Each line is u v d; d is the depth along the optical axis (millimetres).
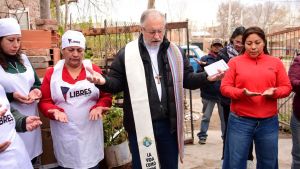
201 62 5664
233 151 4062
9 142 2848
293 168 4375
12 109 3203
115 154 4727
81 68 3633
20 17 8047
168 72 3482
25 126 3072
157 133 3547
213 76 3398
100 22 10094
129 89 3471
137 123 3479
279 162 5680
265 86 3855
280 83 3895
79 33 3537
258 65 3895
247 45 3881
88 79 3285
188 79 3578
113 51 7027
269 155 4023
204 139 6965
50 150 4074
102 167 4789
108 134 4762
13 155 2914
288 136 7418
